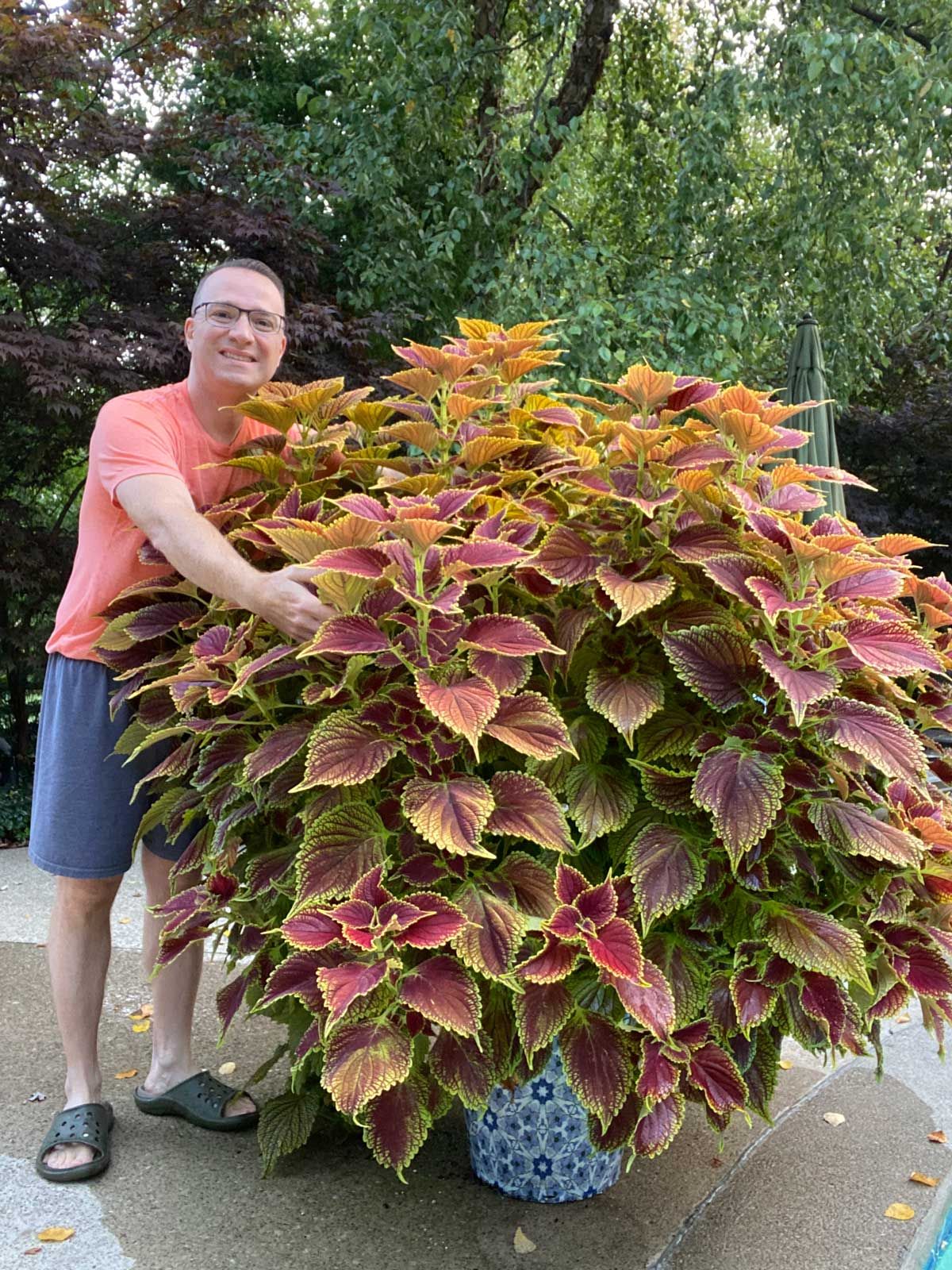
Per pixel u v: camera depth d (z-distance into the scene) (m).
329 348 6.43
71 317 5.68
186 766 1.86
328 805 1.66
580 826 1.59
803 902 1.69
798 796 1.61
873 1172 2.04
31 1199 1.87
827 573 1.54
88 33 5.23
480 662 1.61
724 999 1.62
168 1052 2.20
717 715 1.71
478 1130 1.90
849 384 7.52
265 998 1.58
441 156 7.53
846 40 5.90
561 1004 1.52
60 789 2.02
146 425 2.02
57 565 5.46
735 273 6.79
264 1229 1.80
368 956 1.49
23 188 5.16
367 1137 1.55
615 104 8.25
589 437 1.92
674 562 1.72
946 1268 1.87
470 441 1.80
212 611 1.86
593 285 6.04
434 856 1.59
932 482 9.77
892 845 1.52
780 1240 1.80
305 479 2.02
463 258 7.20
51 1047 2.50
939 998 1.68
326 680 1.73
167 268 5.95
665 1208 1.90
